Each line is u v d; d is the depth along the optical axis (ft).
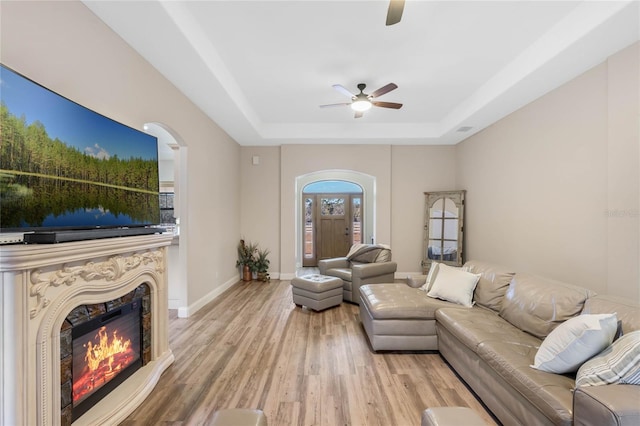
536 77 10.34
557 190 11.22
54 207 5.18
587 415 3.91
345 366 8.28
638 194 8.27
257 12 8.18
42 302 4.60
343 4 7.90
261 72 11.71
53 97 5.17
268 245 20.40
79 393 5.72
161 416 6.19
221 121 15.05
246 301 14.56
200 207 13.42
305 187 26.02
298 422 6.02
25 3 5.39
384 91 11.28
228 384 7.38
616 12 7.15
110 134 6.64
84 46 6.77
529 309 7.39
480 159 16.79
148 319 7.81
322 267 15.99
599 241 9.52
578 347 4.97
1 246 4.19
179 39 8.15
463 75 11.99
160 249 8.15
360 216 26.02
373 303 9.39
